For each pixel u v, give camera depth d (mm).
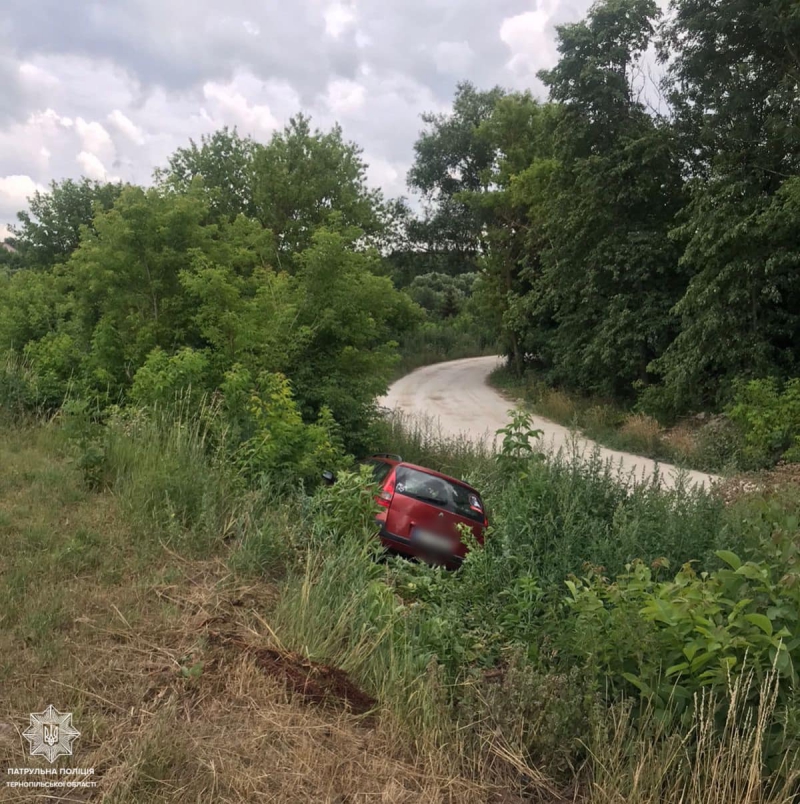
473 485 11039
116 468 6938
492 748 3602
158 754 3104
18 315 13594
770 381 18797
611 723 3576
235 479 6961
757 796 3143
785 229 18547
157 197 11406
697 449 18594
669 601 3811
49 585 4590
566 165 26781
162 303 11133
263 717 3588
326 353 12688
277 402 8477
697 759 3238
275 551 5691
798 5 18172
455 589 5953
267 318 11430
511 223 36719
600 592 4602
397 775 3371
